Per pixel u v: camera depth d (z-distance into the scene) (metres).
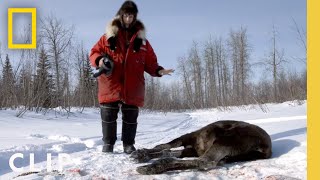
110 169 4.43
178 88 51.38
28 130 8.91
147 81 41.09
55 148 6.23
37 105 13.68
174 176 4.05
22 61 13.61
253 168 4.31
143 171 4.12
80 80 21.45
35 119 11.70
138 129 10.25
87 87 22.08
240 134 4.73
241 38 43.94
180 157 5.28
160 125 11.82
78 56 21.73
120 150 6.14
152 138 7.95
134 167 4.56
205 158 4.42
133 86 5.64
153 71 5.89
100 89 5.70
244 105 19.19
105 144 5.78
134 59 5.61
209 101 45.47
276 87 22.41
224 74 47.59
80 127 9.96
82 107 18.98
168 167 4.21
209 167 4.38
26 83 13.75
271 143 4.96
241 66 43.25
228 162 4.73
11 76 13.63
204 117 16.47
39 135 8.11
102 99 5.67
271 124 8.02
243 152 4.68
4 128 9.20
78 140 7.39
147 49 5.84
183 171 4.27
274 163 4.52
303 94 18.48
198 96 48.25
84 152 5.82
